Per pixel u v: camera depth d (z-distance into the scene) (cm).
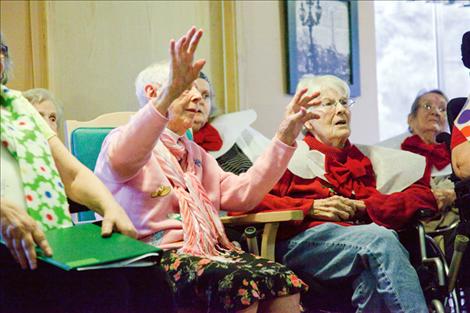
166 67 235
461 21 504
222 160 299
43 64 321
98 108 338
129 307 180
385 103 485
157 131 203
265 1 394
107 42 341
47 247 154
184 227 218
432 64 503
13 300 163
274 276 201
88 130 246
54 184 176
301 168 269
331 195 267
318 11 416
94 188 184
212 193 243
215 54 380
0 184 165
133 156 205
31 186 169
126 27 347
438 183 341
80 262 148
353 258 233
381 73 483
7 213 154
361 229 237
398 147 366
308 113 238
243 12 384
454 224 285
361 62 444
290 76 401
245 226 249
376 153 291
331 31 424
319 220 254
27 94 288
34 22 318
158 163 226
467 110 239
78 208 199
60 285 168
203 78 300
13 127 174
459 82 507
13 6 315
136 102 351
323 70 420
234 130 308
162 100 200
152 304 182
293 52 402
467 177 231
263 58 393
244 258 215
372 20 452
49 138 187
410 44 494
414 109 362
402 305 222
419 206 259
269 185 242
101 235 170
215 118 320
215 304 198
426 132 356
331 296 247
